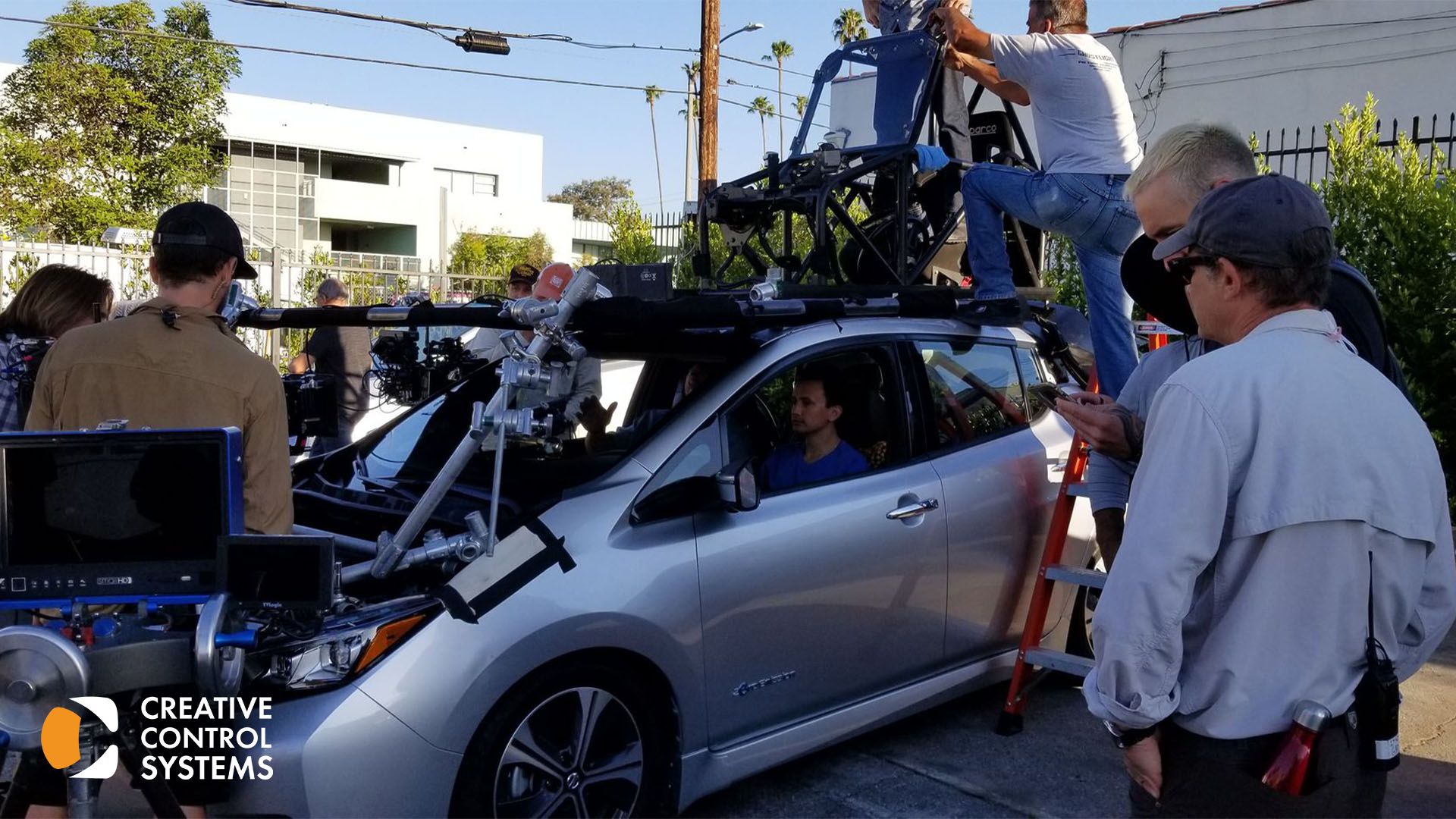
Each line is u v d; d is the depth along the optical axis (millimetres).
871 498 3824
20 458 2229
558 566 3066
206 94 29875
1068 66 4438
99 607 2613
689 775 3344
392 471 4082
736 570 3398
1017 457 4359
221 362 2824
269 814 2643
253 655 2727
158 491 2258
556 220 49750
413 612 2883
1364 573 1765
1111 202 4422
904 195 5148
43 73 27406
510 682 2908
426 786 2777
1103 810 3719
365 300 12789
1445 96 13352
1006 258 4867
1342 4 14250
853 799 3789
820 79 5809
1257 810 1795
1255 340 1856
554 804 3037
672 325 3314
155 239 2857
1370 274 7836
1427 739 4367
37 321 3945
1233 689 1809
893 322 4160
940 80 5578
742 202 5332
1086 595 4754
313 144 43594
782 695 3582
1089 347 5109
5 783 2984
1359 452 1771
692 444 3520
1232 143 2305
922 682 4062
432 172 46969
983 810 3719
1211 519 1777
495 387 4387
